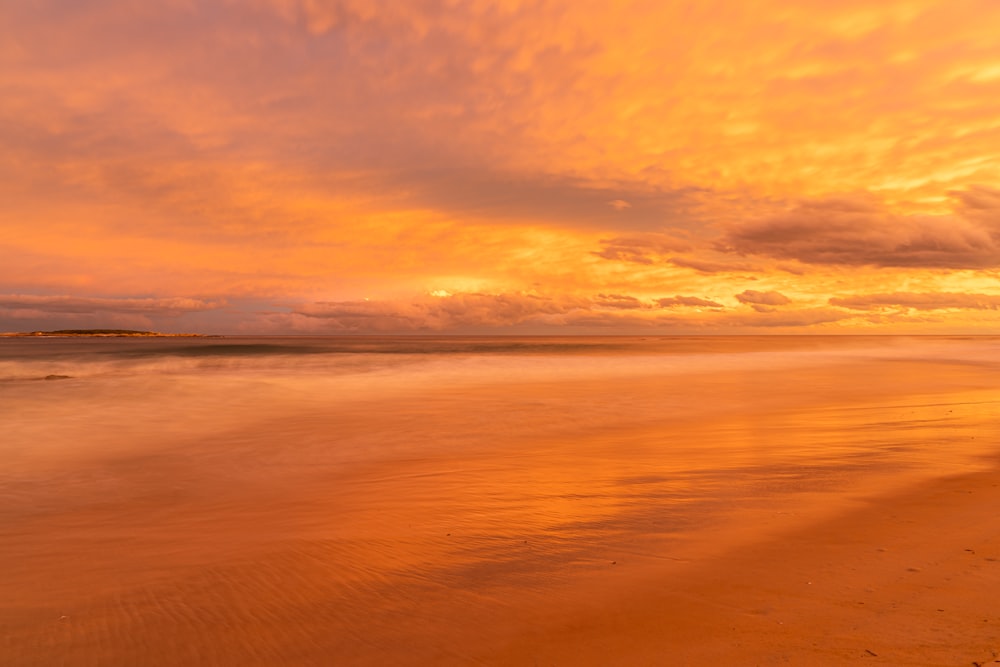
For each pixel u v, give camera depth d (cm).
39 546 646
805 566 514
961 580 469
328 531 677
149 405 1870
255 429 1483
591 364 3694
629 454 1129
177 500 877
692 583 488
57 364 4022
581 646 393
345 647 407
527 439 1343
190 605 481
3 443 1320
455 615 448
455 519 713
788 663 356
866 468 917
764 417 1617
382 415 1705
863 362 4088
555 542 614
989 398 1931
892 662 352
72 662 397
